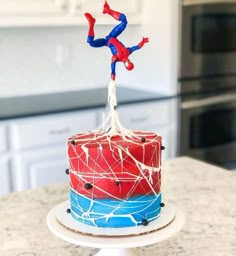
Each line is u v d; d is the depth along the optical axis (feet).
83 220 2.74
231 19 9.84
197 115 9.80
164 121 9.51
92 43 2.75
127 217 2.68
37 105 8.52
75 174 2.71
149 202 2.72
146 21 9.57
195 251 3.18
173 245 3.27
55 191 4.46
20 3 7.90
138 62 9.91
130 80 10.18
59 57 9.82
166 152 9.64
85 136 2.87
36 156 8.06
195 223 3.64
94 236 2.59
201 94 9.81
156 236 2.59
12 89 9.42
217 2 9.53
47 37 9.57
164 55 9.44
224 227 3.58
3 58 9.14
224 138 10.32
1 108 8.25
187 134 9.80
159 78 9.68
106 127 2.96
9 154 7.79
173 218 2.84
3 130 7.62
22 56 9.37
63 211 2.98
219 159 10.37
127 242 2.52
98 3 8.51
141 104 9.10
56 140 8.21
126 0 9.18
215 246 3.25
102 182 2.62
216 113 10.03
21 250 3.22
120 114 8.85
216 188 4.48
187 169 5.08
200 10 9.36
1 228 3.59
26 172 8.01
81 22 8.72
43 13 8.22
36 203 4.13
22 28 9.21
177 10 9.12
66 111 8.18
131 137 2.83
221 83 10.05
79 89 9.99
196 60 9.59
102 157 2.59
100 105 8.55
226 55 9.98
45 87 9.80
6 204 4.11
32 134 7.92
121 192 2.64
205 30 9.53
